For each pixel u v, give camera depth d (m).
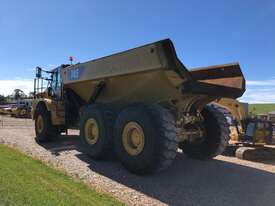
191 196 5.61
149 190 5.86
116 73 7.48
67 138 12.07
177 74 6.36
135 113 6.69
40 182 5.77
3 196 4.84
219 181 6.62
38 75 11.88
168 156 6.22
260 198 5.60
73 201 4.84
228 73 7.64
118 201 5.13
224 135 8.05
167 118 6.33
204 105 7.71
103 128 7.78
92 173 6.87
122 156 7.00
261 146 11.21
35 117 11.34
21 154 8.45
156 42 6.35
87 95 9.45
